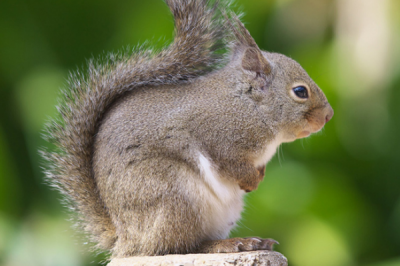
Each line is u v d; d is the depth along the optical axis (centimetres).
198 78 274
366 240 291
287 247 290
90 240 272
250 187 273
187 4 275
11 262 284
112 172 271
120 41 293
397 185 293
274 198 292
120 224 271
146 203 270
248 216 291
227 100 273
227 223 273
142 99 272
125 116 272
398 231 291
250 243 271
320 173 293
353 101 294
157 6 294
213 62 275
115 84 273
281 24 296
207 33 275
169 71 274
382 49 294
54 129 273
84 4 293
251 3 296
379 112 294
